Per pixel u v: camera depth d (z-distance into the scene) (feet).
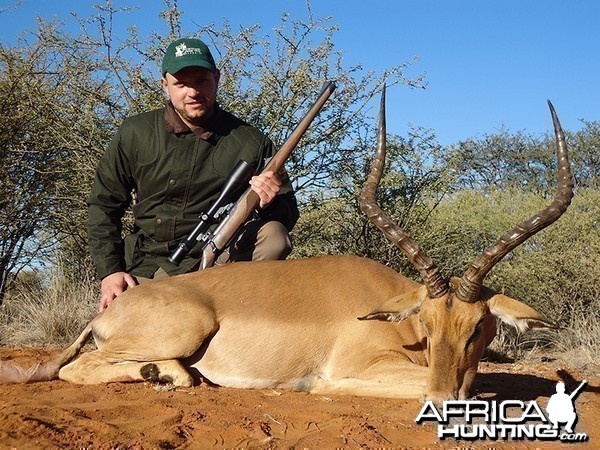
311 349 8.04
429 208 15.99
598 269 14.42
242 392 7.65
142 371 7.86
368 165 14.16
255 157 9.38
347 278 8.34
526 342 12.69
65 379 8.04
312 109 9.18
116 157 9.17
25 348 10.62
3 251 14.67
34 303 12.59
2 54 14.03
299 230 14.64
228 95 13.79
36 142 14.25
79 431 6.10
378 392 7.65
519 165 32.65
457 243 15.53
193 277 8.40
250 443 6.05
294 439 6.15
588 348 11.86
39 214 14.47
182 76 8.81
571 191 7.29
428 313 7.36
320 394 7.82
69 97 13.91
